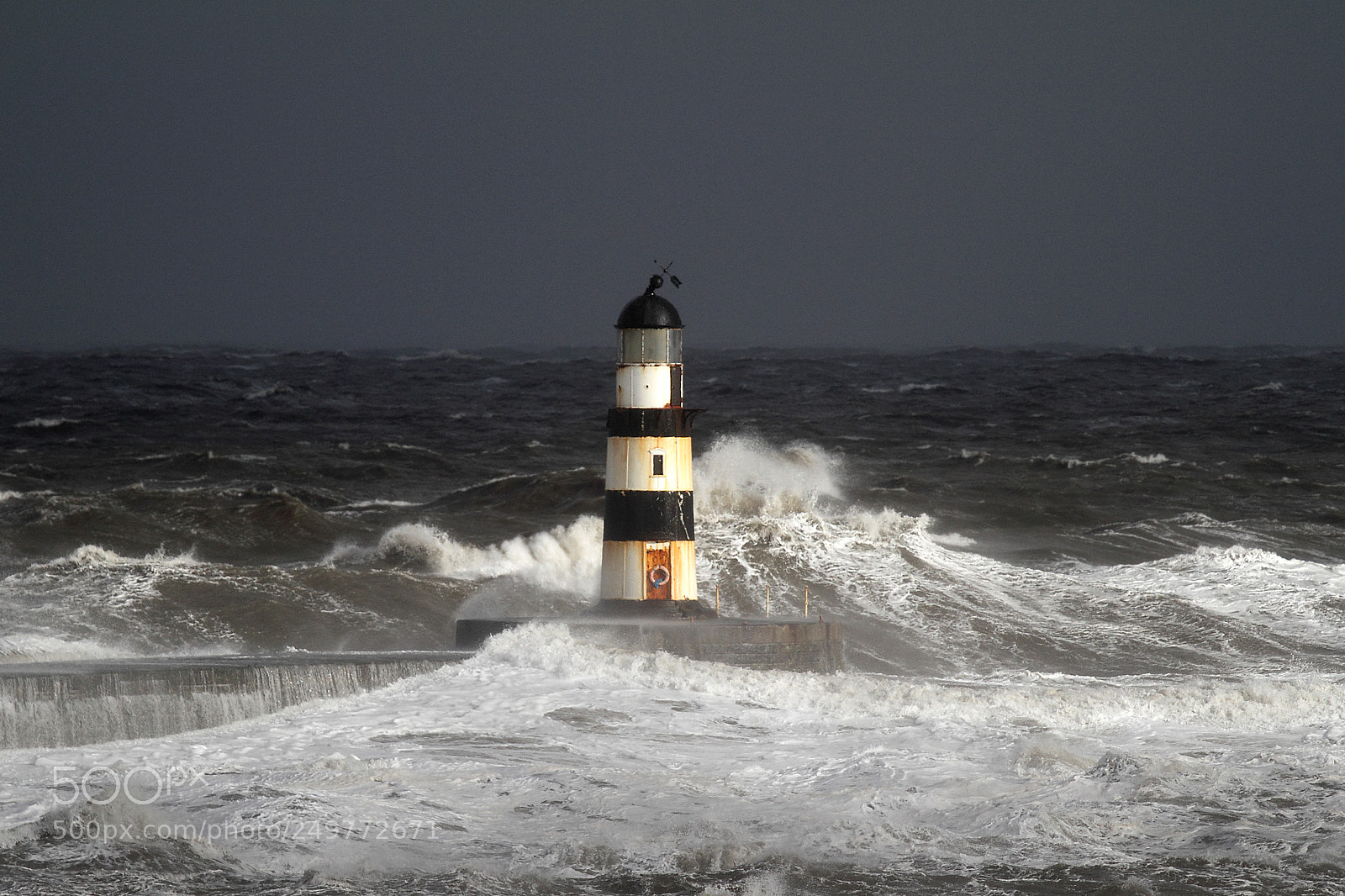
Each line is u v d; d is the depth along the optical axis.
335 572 89.50
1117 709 61.78
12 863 36.56
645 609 71.56
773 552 98.12
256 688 54.53
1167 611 89.19
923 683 67.19
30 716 48.09
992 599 91.19
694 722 56.00
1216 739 56.59
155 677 51.72
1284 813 44.88
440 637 80.94
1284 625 87.50
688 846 39.84
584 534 108.19
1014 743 53.72
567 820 42.28
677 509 72.19
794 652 69.62
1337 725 60.25
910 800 45.31
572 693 59.25
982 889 37.25
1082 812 44.12
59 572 83.06
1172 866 39.34
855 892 36.84
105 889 35.22
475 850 39.28
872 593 91.44
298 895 35.50
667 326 71.69
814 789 46.59
